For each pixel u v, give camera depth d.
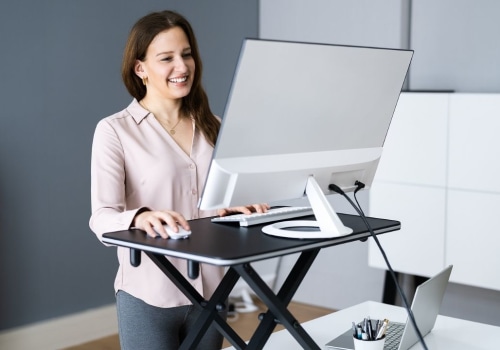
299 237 1.62
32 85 3.95
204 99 2.26
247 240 1.60
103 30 4.22
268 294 1.59
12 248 3.91
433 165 3.99
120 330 2.19
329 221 1.67
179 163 2.18
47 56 3.99
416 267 4.10
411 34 4.51
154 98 2.20
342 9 4.73
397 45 4.50
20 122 3.91
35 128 3.98
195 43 2.18
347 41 4.72
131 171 2.14
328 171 1.78
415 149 4.04
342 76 1.70
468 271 3.91
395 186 4.14
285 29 5.00
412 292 4.31
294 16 4.95
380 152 1.92
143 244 1.57
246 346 1.71
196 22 4.68
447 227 3.97
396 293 4.28
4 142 3.86
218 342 2.19
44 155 4.02
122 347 2.19
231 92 1.53
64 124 4.09
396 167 4.12
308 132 1.71
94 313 4.28
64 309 4.16
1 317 3.89
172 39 2.07
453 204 3.94
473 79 4.27
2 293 3.88
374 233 1.75
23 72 3.91
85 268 4.24
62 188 4.11
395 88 1.86
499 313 4.13
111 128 2.13
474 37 4.25
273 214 1.84
